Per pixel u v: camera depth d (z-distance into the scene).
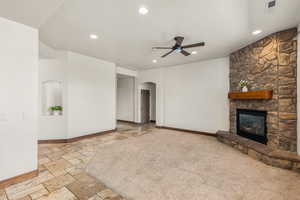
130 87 7.87
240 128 4.13
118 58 4.95
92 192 1.98
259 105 3.45
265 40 3.21
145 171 2.55
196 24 2.66
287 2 2.03
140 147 3.84
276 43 2.97
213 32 2.98
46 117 4.09
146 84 7.97
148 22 2.59
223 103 4.79
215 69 4.96
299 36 2.64
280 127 2.94
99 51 4.23
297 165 2.49
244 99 3.95
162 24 2.66
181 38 3.08
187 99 5.67
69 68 4.21
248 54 3.72
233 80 4.37
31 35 2.32
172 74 6.10
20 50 2.22
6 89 2.10
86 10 2.23
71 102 4.28
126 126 6.90
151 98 8.28
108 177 2.36
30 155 2.30
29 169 2.29
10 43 2.12
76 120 4.41
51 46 3.83
